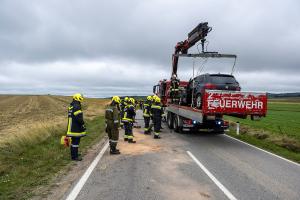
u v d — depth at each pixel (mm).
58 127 17094
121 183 7746
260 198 6863
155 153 11734
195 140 15484
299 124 26750
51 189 7203
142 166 9578
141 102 47969
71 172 8773
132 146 13227
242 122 28078
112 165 9664
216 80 15766
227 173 8945
